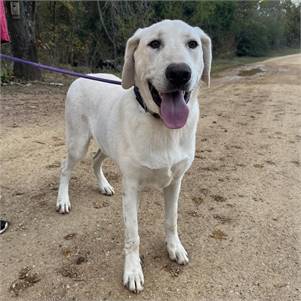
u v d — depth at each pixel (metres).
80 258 0.65
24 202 0.83
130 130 0.57
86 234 0.72
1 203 0.82
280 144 1.28
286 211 0.82
